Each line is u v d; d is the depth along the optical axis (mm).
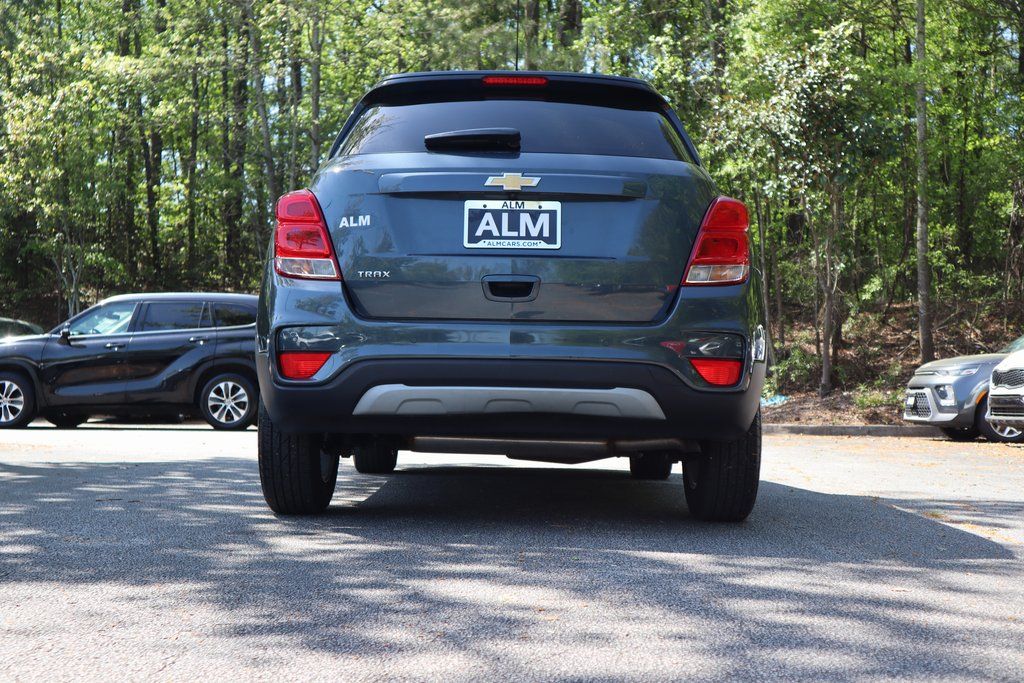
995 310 23484
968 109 23453
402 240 4496
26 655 2812
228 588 3598
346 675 2656
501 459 9180
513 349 4402
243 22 27609
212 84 35812
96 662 2754
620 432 4516
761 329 4691
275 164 31359
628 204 4539
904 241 23844
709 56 22516
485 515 5344
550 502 5938
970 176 24516
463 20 27156
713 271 4543
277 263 4594
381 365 4418
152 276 36031
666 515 5453
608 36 25469
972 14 21828
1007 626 3234
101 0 34969
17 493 6078
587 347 4414
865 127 18469
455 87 4906
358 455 7348
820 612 3371
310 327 4473
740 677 2678
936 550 4555
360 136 4816
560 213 4512
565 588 3656
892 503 6258
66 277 30953
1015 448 12516
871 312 24297
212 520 5059
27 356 13625
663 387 4445
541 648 2918
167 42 28766
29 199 28344
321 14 26797
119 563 4004
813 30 20062
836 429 17234
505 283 4457
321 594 3523
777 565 4125
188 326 13656
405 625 3145
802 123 18406
